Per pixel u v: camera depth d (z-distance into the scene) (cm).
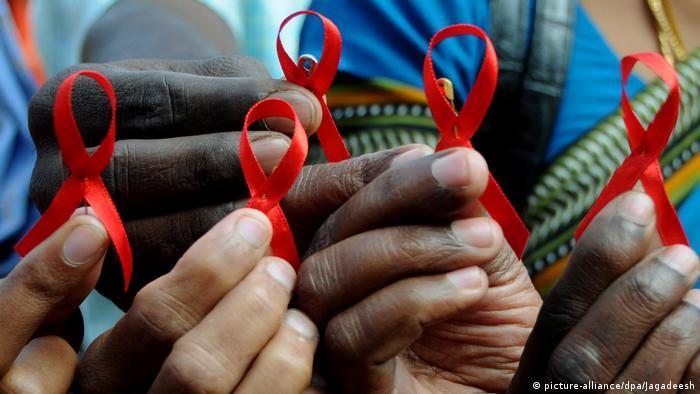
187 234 120
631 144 100
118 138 123
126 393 110
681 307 95
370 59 147
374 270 100
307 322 104
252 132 116
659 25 157
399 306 99
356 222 104
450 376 125
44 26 231
